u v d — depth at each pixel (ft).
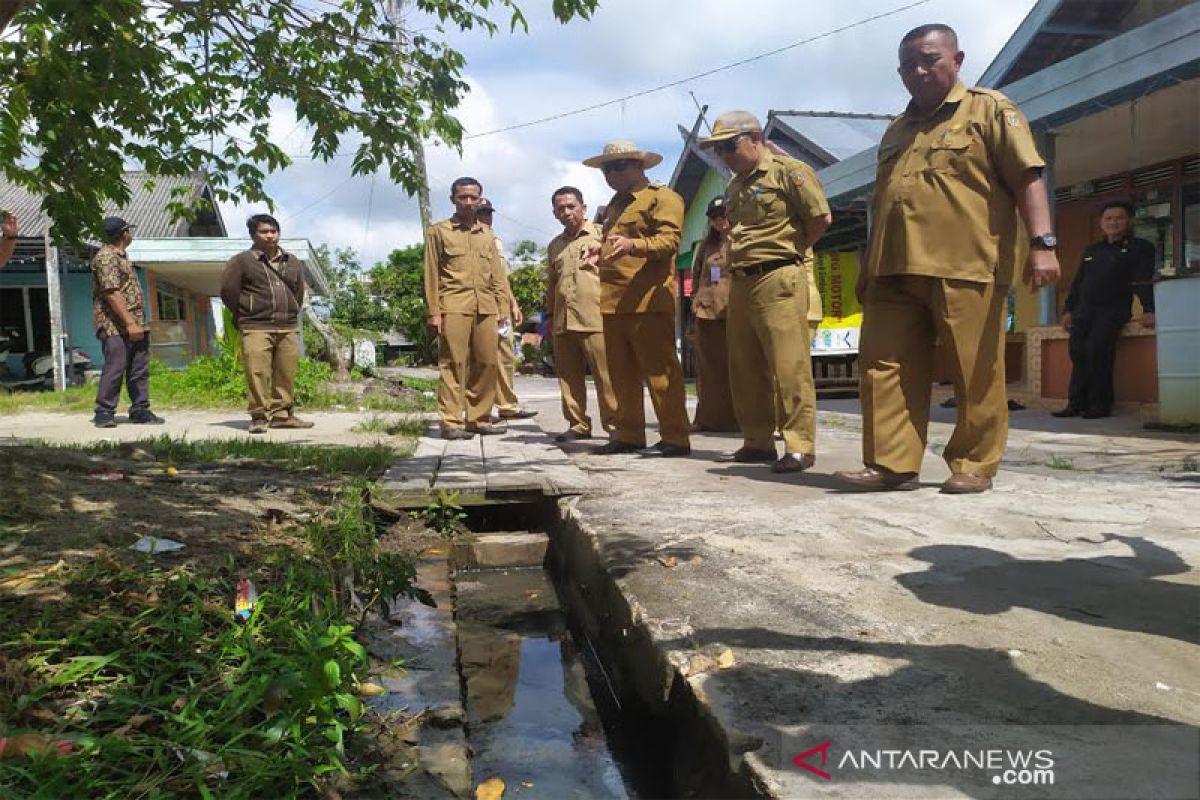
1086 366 25.45
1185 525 10.99
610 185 18.85
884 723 5.77
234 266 25.20
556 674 9.60
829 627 7.66
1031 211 12.71
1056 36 35.94
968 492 13.48
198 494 13.52
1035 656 6.81
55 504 11.60
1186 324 21.21
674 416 19.27
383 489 15.10
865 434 14.26
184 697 6.43
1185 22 22.52
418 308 132.36
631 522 12.28
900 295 13.83
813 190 15.71
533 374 88.43
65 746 5.51
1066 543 10.25
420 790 5.90
